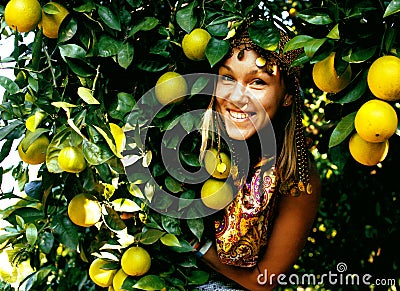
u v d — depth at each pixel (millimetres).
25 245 1619
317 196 1862
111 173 1491
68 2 1521
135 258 1539
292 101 1718
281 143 1761
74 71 1525
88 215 1505
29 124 1446
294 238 1823
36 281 1783
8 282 1704
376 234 3273
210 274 1831
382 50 1341
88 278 2262
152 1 1681
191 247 1614
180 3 1577
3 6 1569
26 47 1712
